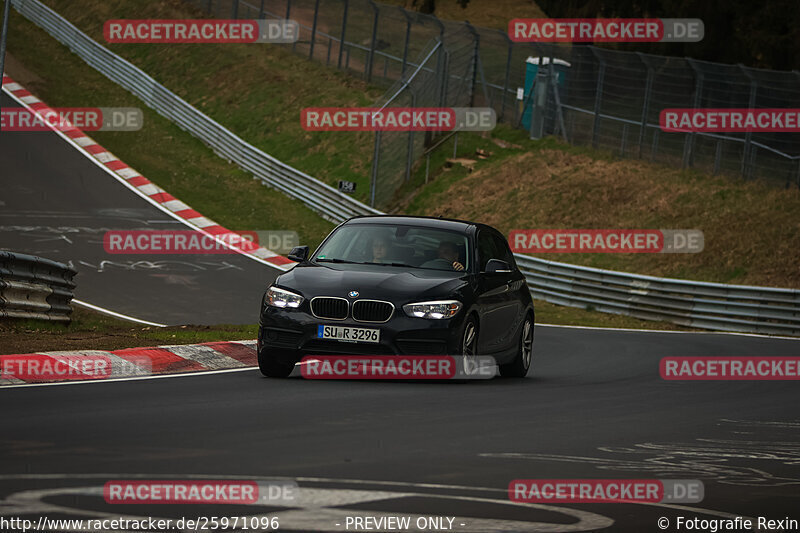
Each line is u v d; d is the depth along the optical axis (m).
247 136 176.00
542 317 100.50
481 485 21.94
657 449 28.44
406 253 44.34
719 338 82.75
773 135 129.75
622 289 109.50
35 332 51.25
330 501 19.52
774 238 119.00
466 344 41.88
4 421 27.92
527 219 134.38
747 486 23.56
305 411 32.03
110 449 24.14
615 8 189.62
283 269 114.44
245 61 198.38
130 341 48.38
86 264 103.31
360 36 192.50
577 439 29.41
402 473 22.89
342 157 161.88
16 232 114.25
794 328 99.69
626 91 143.88
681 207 128.25
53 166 145.75
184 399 33.81
